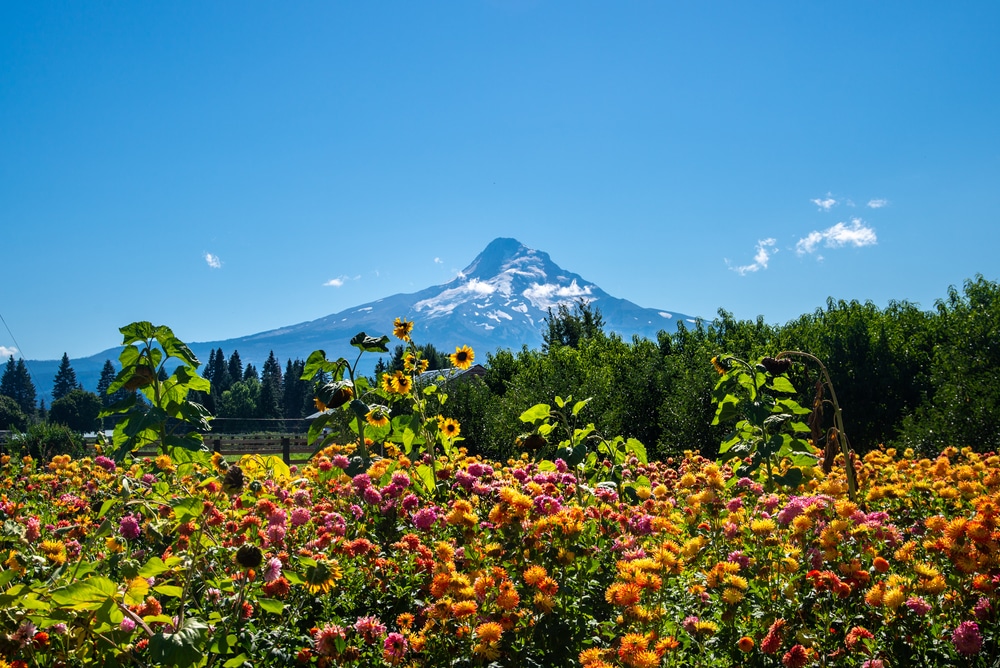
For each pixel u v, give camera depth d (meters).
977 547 3.14
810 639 2.96
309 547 3.70
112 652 2.60
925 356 13.36
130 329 5.30
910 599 2.93
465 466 5.45
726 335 18.20
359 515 4.27
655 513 4.39
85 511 4.90
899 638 2.92
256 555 2.74
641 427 13.76
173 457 5.04
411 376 5.80
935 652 2.91
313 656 2.95
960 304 14.45
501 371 21.11
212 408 106.44
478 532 3.77
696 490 5.17
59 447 10.52
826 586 3.16
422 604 3.31
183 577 2.81
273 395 116.06
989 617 2.99
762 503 4.38
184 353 5.49
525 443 5.97
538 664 3.03
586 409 12.79
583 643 3.10
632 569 3.17
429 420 5.64
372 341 5.81
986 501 3.45
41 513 5.07
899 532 3.86
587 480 5.79
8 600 2.28
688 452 7.16
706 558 3.73
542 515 3.75
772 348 14.34
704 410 11.75
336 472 5.07
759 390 5.77
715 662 2.95
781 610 3.17
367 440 5.79
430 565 3.49
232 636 2.51
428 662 3.05
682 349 18.30
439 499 4.82
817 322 15.56
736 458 5.75
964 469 4.98
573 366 16.64
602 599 3.54
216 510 3.45
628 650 2.67
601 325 35.25
